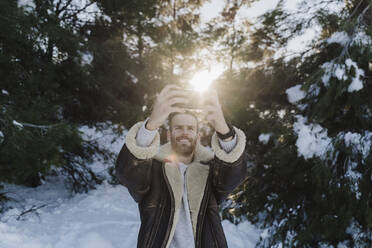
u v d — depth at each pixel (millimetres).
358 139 3307
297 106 4105
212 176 1644
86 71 6375
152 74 7469
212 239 1547
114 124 7758
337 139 3416
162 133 7227
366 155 3176
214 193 1693
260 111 5602
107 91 6945
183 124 1686
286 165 3951
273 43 5359
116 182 7719
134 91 7660
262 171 4828
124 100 7785
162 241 1488
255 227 4527
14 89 5430
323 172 3365
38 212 5223
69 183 7688
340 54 3631
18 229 4211
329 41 4066
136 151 1391
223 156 1489
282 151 3939
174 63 8750
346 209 3146
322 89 3754
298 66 4766
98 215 5152
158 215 1540
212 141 1523
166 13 10734
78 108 6977
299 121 3918
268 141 4125
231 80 5832
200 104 1343
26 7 4750
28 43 4980
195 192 1603
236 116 5500
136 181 1479
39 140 4500
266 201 4500
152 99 7180
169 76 7547
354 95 3471
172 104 1317
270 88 5250
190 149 1696
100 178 8109
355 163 3254
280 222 3703
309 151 3555
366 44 3354
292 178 3992
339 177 3291
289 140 3932
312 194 3668
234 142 1492
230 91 5715
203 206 1579
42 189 7359
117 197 6520
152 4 7230
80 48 5973
